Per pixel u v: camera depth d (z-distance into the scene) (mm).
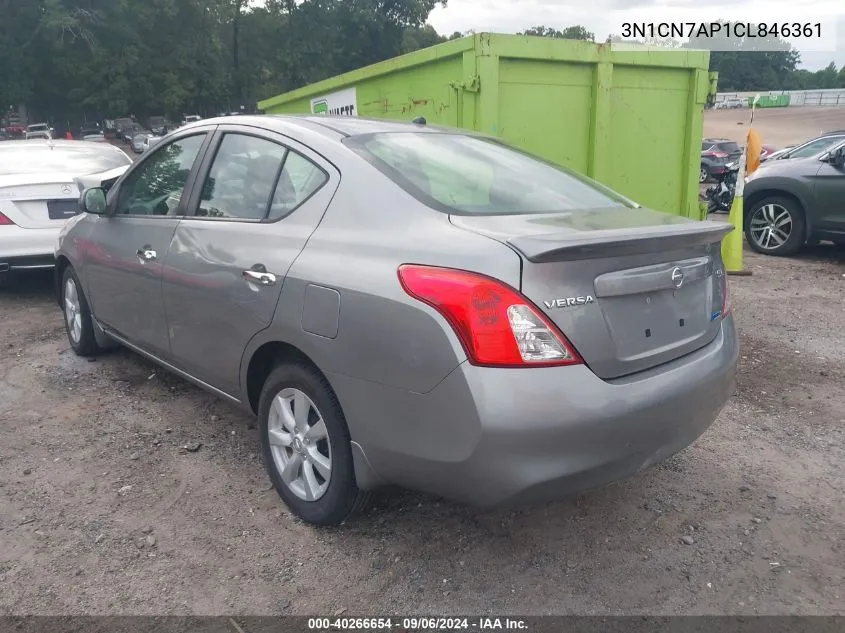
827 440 3902
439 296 2312
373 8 63000
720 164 22203
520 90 5738
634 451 2443
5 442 3812
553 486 2316
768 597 2643
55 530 3006
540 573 2762
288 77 64438
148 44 60750
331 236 2770
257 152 3311
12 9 53938
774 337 5668
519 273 2258
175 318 3611
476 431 2240
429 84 6199
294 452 3021
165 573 2742
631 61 6215
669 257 2631
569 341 2299
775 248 9156
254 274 2988
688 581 2727
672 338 2645
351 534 2982
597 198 3236
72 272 4945
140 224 3928
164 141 4012
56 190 6320
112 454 3688
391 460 2531
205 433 3938
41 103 59625
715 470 3574
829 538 3010
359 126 3281
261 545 2914
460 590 2660
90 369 4898
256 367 3203
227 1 64125
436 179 2881
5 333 5777
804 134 37094
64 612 2523
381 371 2475
